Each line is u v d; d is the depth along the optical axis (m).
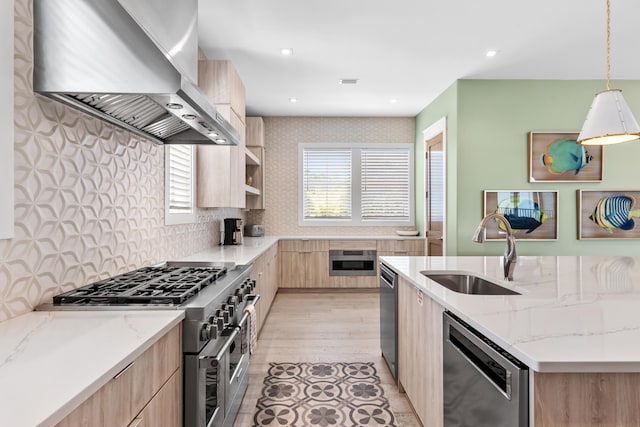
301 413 2.26
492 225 4.40
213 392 1.61
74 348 1.00
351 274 5.52
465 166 4.41
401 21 3.04
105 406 0.89
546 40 3.41
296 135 6.05
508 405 1.05
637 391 0.97
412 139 6.07
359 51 3.60
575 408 0.96
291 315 4.38
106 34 1.36
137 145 2.21
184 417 1.39
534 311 1.38
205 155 3.38
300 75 4.21
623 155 4.47
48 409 0.68
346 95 4.94
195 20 2.30
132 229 2.16
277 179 6.06
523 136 4.44
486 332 1.17
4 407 0.68
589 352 0.97
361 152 6.05
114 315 1.32
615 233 4.46
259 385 2.62
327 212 6.07
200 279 1.85
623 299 1.58
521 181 4.44
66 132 1.55
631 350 0.99
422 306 1.99
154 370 1.16
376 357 3.12
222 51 3.57
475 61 3.87
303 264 5.51
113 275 1.95
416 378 2.11
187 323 1.39
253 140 5.47
